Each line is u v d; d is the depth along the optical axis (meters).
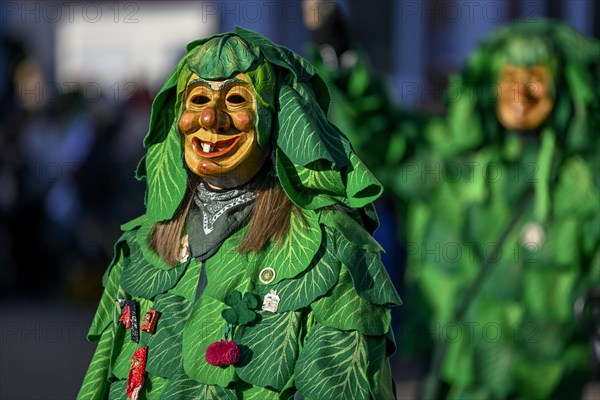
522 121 13.48
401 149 13.93
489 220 13.65
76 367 19.27
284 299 7.16
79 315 23.73
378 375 7.12
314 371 6.95
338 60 13.58
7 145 25.61
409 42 24.58
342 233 7.25
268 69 7.33
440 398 13.59
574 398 13.48
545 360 13.27
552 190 13.46
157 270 7.56
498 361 13.32
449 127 13.99
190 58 7.40
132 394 7.25
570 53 13.61
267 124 7.29
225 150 7.26
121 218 24.47
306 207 7.30
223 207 7.44
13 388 17.72
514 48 13.61
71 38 46.28
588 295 12.95
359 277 7.18
